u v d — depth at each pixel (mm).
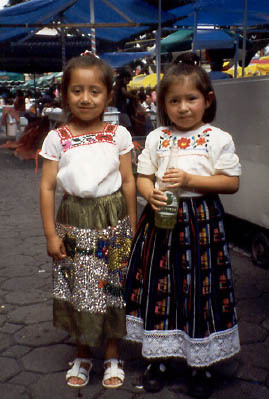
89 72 1942
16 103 15148
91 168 1984
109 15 8555
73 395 2104
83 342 2035
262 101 3320
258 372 2273
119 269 2107
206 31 9352
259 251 3672
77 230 2029
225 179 1995
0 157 10500
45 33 12094
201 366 2020
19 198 6355
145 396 2092
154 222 2076
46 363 2367
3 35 8469
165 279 2045
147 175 2164
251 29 9586
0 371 2291
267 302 3041
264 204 3465
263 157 3400
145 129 9242
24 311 2951
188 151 2012
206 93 1975
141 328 2139
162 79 2010
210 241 2004
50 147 2021
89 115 1998
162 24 7355
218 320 2037
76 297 2041
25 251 4137
